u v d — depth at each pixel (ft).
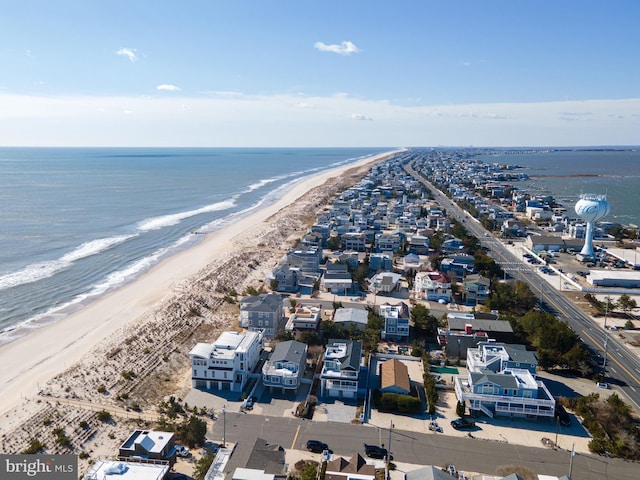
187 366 310.04
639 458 225.35
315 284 472.44
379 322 352.69
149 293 438.40
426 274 463.42
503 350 293.23
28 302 415.03
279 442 231.30
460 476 209.46
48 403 258.37
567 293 464.24
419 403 257.14
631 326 380.78
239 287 460.96
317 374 289.94
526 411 253.03
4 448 220.23
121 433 235.81
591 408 257.75
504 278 500.33
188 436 225.35
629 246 637.71
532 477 210.38
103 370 294.66
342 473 195.31
